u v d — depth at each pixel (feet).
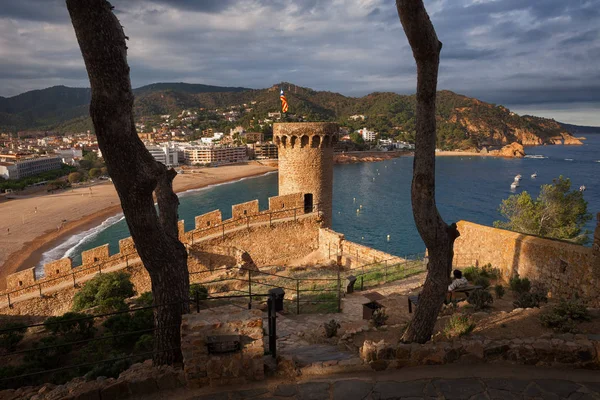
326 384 23.86
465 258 74.95
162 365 27.68
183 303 30.45
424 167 29.14
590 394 22.48
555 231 106.11
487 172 614.34
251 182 531.91
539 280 55.52
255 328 24.16
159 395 23.48
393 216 321.52
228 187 489.67
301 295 68.08
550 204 108.68
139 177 26.08
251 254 113.50
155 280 29.86
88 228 296.92
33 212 345.72
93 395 23.36
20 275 87.76
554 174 590.55
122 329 59.47
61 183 476.54
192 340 23.49
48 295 88.53
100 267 96.02
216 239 107.14
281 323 50.06
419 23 25.81
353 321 47.29
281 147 122.31
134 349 55.47
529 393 22.68
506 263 62.90
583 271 47.80
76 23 22.94
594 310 35.47
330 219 127.85
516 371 25.22
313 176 121.29
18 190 471.21
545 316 33.14
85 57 23.47
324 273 98.53
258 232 113.91
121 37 24.38
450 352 26.20
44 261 227.40
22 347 63.62
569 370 25.25
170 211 33.55
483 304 43.88
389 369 25.67
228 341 23.79
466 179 530.27
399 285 71.10
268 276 96.32
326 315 54.03
